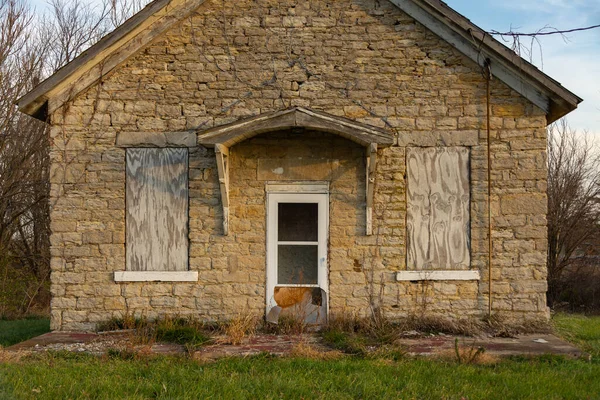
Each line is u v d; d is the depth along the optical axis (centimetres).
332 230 948
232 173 954
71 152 949
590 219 1948
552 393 610
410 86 962
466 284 942
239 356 747
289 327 901
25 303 1630
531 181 945
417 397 596
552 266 1941
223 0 970
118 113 957
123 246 946
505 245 942
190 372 666
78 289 939
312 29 968
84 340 855
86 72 954
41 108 977
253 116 891
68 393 588
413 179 956
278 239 952
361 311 938
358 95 959
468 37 941
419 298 939
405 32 967
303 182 954
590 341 927
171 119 959
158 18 958
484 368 709
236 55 964
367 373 664
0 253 1582
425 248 951
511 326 924
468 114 959
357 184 952
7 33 1619
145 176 954
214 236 946
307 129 934
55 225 942
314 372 671
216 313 938
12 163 1627
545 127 951
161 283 941
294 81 962
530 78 938
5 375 643
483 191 951
